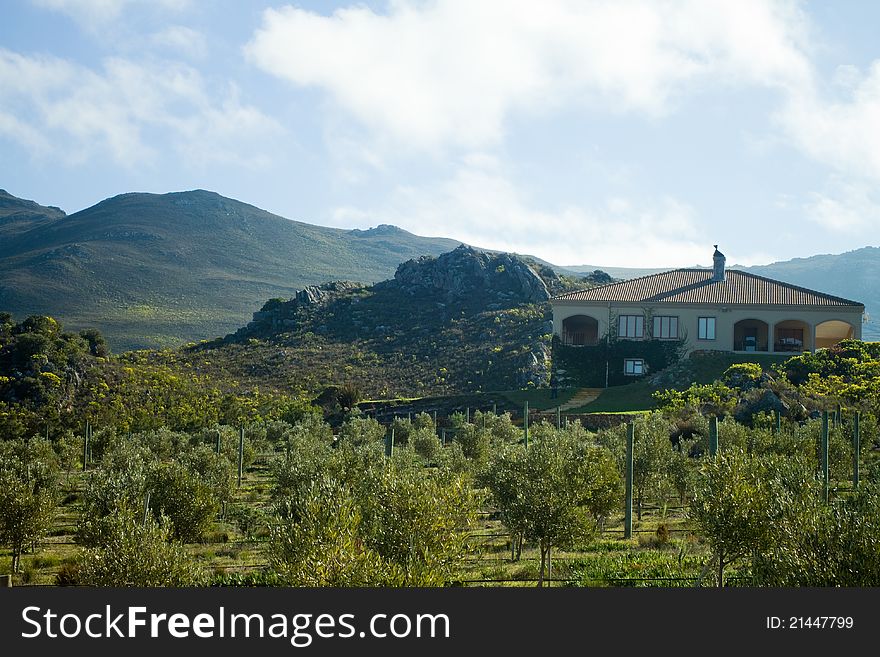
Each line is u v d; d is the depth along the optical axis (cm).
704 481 2412
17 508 3225
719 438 4828
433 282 15438
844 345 7700
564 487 2780
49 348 9494
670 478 4153
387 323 14212
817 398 6462
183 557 2327
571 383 9094
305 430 6925
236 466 6262
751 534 2191
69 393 9062
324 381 11531
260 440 7331
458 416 7469
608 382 8975
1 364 9100
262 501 4912
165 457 6494
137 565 2230
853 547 1775
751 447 4478
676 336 8950
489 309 13962
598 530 3475
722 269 9675
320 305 15538
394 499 2445
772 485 2262
